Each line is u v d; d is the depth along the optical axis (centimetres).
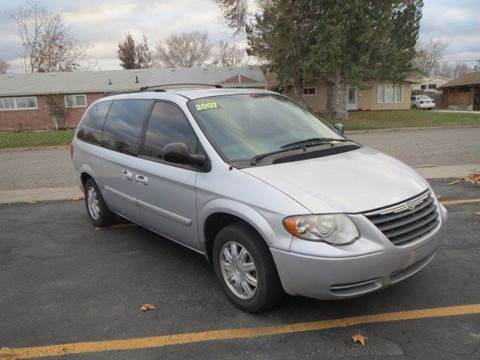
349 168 378
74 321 380
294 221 323
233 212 361
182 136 434
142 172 475
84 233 618
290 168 373
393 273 333
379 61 2514
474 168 960
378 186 352
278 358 316
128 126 524
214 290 424
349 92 3697
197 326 362
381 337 333
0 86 3675
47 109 3656
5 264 518
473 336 330
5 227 671
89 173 604
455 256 472
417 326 346
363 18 2288
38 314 395
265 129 440
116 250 544
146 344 342
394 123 2473
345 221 321
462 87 4884
